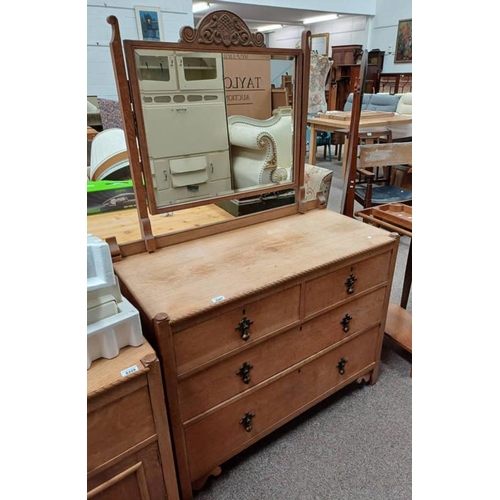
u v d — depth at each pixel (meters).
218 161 1.21
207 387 0.98
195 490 1.11
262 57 1.16
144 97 1.00
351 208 2.09
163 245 1.17
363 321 1.34
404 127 3.73
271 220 1.39
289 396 1.22
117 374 0.71
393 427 1.35
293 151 1.35
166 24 4.23
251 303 0.97
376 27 6.96
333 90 6.36
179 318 0.83
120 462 0.78
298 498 1.12
